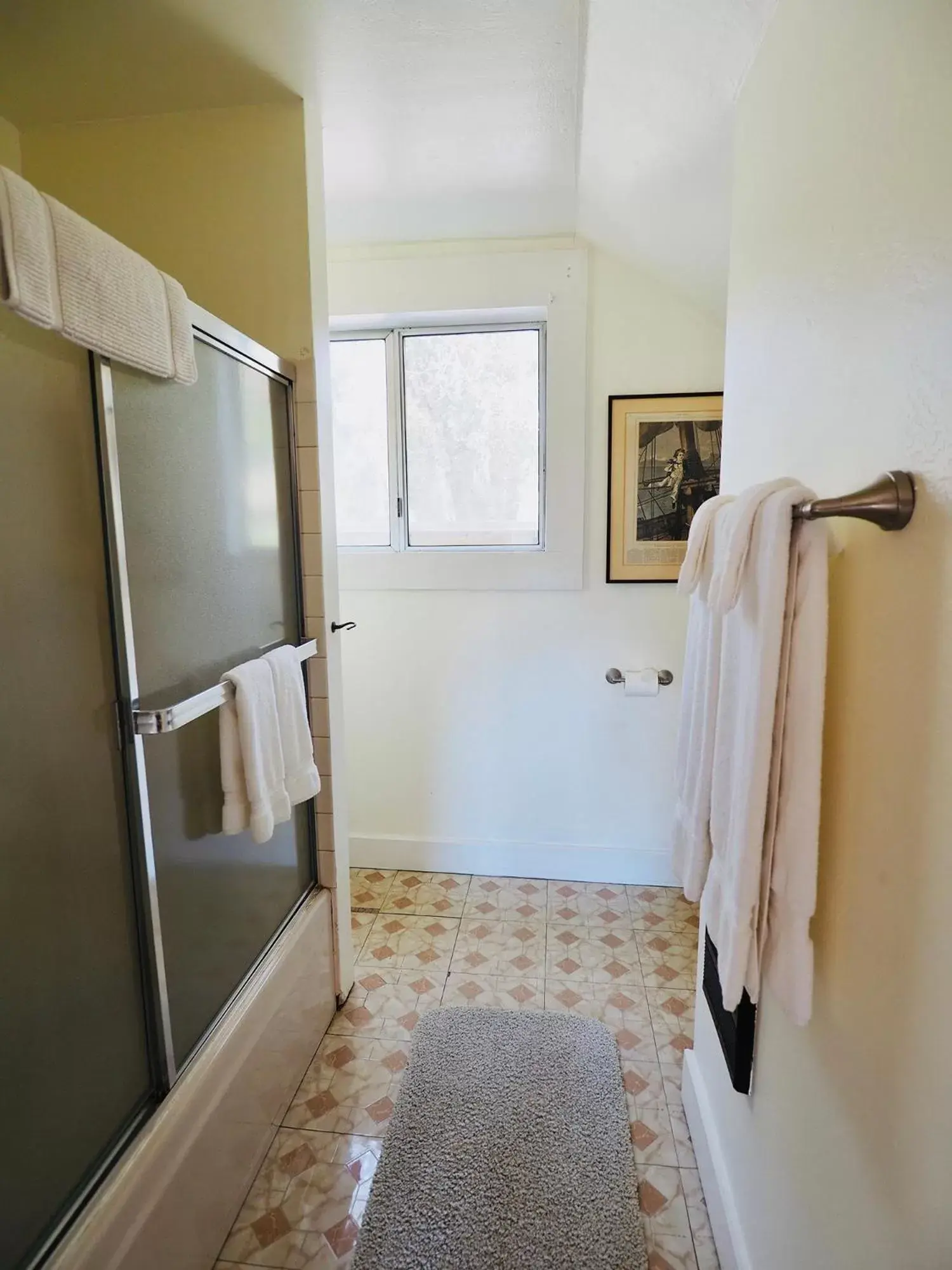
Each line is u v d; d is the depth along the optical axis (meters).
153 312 0.97
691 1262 1.18
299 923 1.61
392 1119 1.46
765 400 1.03
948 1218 0.54
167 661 1.09
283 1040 1.47
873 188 0.67
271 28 1.20
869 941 0.68
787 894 0.78
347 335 2.37
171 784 1.12
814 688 0.74
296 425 1.59
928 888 0.57
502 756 2.48
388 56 1.29
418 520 2.42
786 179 0.93
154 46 1.26
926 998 0.57
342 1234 1.23
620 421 2.21
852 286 0.73
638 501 2.25
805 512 0.71
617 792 2.46
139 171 1.54
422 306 2.20
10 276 0.70
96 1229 0.89
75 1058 0.91
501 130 1.54
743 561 0.80
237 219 1.53
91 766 0.94
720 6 0.97
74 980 0.91
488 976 1.97
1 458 0.78
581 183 1.77
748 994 0.92
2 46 1.26
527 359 2.30
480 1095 1.52
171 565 1.10
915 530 0.60
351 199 1.89
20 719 0.81
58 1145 0.88
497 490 2.37
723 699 0.91
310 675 1.68
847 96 0.73
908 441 0.61
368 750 2.54
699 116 1.24
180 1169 1.06
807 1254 0.83
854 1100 0.71
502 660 2.41
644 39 1.11
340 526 2.47
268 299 1.54
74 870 0.91
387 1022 1.78
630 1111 1.49
